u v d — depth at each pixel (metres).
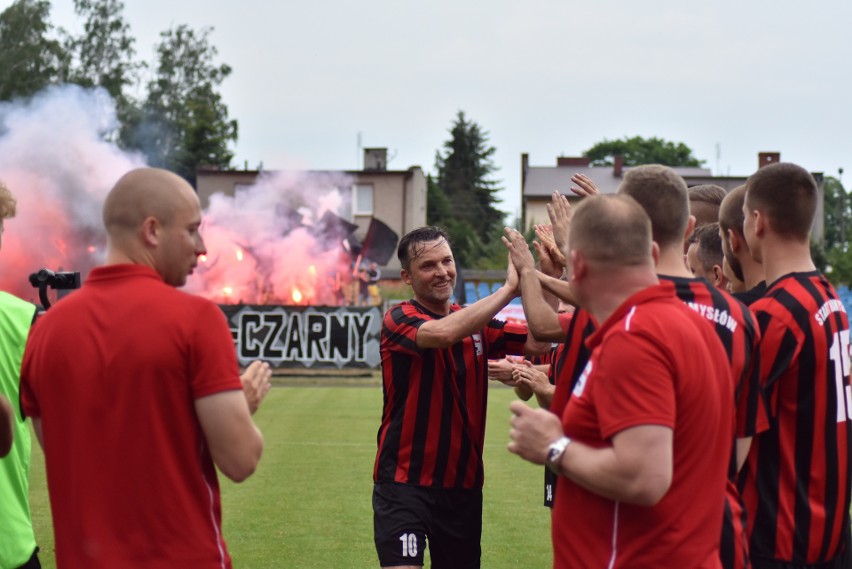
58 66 43.75
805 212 3.44
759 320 3.36
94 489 2.80
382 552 4.63
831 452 3.36
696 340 2.66
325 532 7.35
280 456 11.05
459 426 4.72
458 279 27.42
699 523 2.64
